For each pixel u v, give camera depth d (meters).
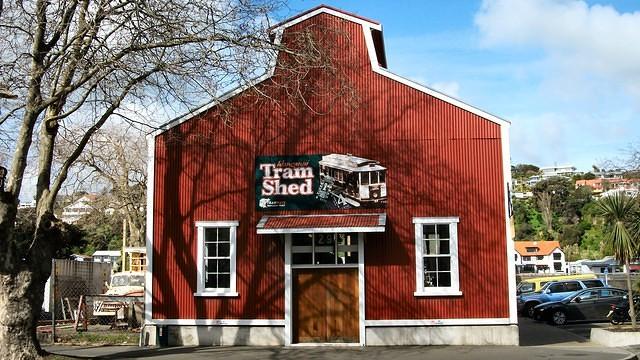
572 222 101.75
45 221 14.65
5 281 14.10
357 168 18.91
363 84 19.17
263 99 19.12
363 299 18.23
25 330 14.19
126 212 39.12
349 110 19.11
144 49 14.38
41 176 15.18
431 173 18.67
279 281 18.58
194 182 19.30
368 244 18.52
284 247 18.67
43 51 14.27
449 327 18.02
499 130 18.64
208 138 19.39
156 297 18.86
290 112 19.27
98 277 32.44
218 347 18.03
